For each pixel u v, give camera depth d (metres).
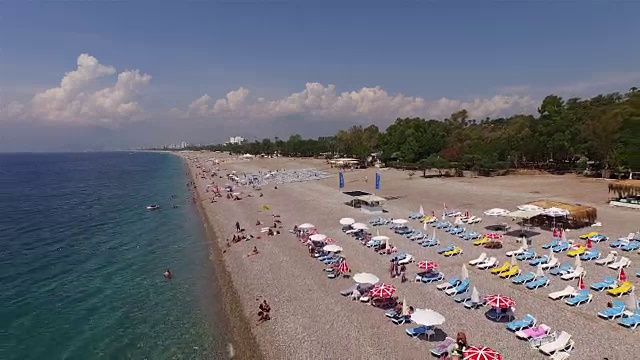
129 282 34.16
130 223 58.81
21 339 25.09
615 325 21.08
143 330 25.44
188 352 22.53
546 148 83.00
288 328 23.81
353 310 25.34
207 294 30.59
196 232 51.44
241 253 39.50
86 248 45.62
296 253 37.75
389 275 30.36
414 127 115.25
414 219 47.41
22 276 36.78
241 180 100.88
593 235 35.38
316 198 67.69
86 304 29.98
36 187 114.62
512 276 28.52
